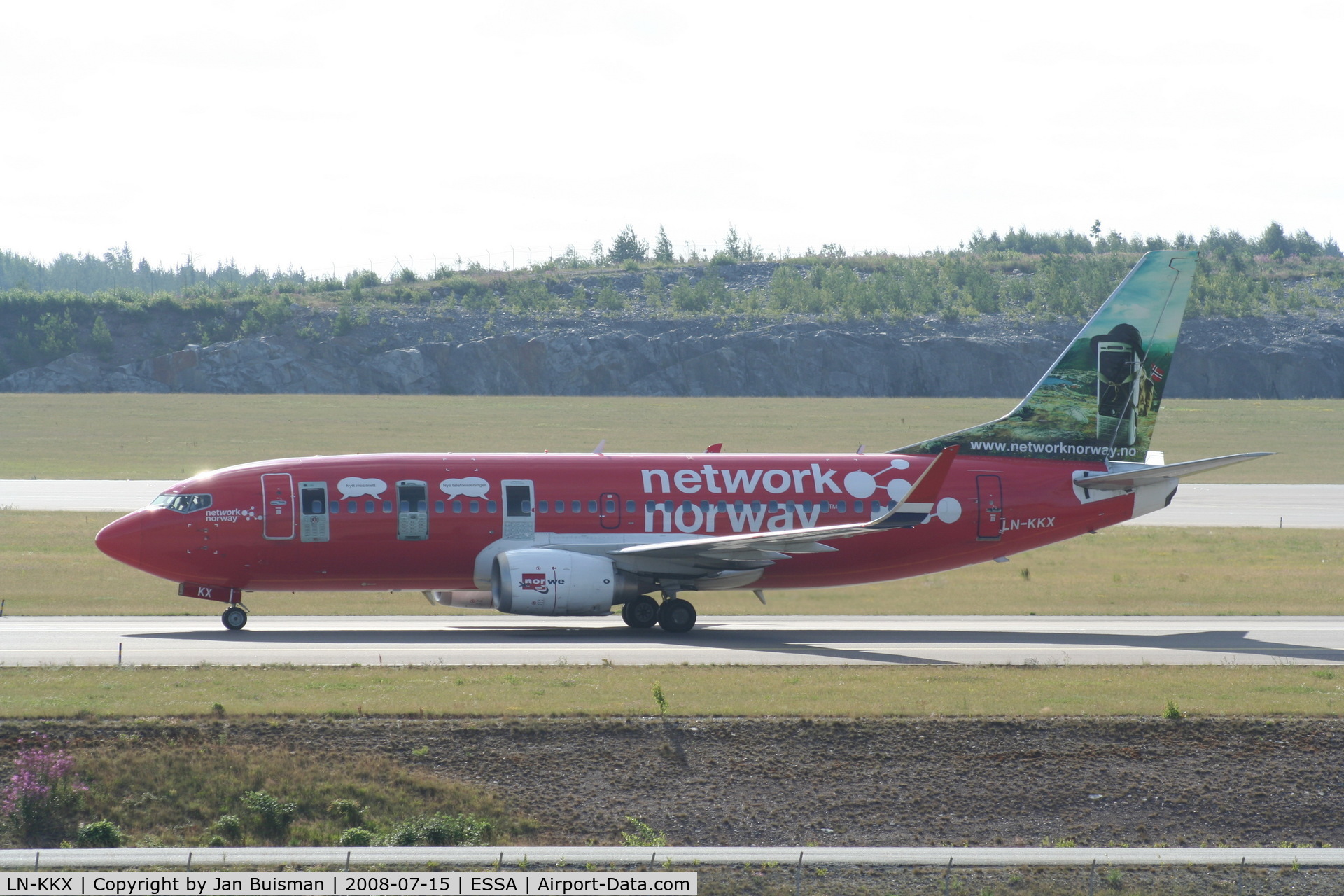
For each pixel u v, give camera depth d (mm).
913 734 107500
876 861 85938
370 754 99812
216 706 106938
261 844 89125
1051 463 178250
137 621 164875
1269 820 98562
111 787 93250
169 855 84062
